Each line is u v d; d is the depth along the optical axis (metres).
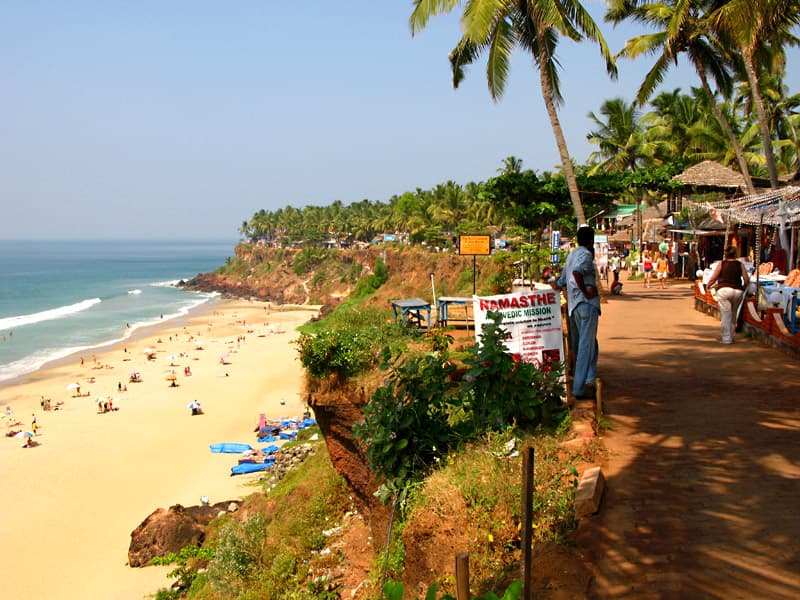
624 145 42.03
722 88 25.02
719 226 26.86
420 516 5.93
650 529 4.89
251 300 117.94
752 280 15.70
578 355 7.80
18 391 44.72
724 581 4.14
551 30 20.23
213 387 45.31
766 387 8.56
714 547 4.56
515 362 7.30
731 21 13.06
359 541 11.24
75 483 26.39
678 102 41.56
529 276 17.36
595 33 18.66
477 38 17.55
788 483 5.49
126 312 95.44
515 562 4.92
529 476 3.81
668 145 40.34
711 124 39.22
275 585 11.03
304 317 89.44
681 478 5.73
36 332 73.88
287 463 23.50
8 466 28.61
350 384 10.02
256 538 13.09
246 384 46.09
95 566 19.16
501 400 7.06
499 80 19.80
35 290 135.00
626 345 12.20
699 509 5.14
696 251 28.94
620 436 6.87
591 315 7.70
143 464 28.73
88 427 35.16
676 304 19.33
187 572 17.66
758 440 6.54
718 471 5.83
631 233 49.66
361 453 10.29
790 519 4.86
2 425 35.66
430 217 95.69
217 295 129.62
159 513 20.77
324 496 13.44
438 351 9.24
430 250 81.50
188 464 28.61
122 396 42.81
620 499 5.41
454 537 5.61
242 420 36.50
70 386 42.66
